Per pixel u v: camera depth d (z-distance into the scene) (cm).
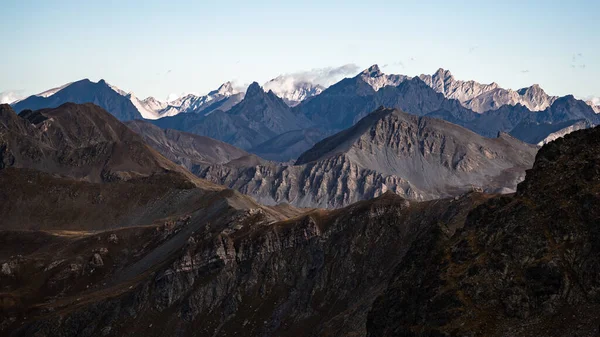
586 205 15762
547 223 16088
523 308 15012
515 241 16175
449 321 15538
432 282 17238
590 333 13675
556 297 14800
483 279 16000
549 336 14188
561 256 15288
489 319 15175
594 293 14475
